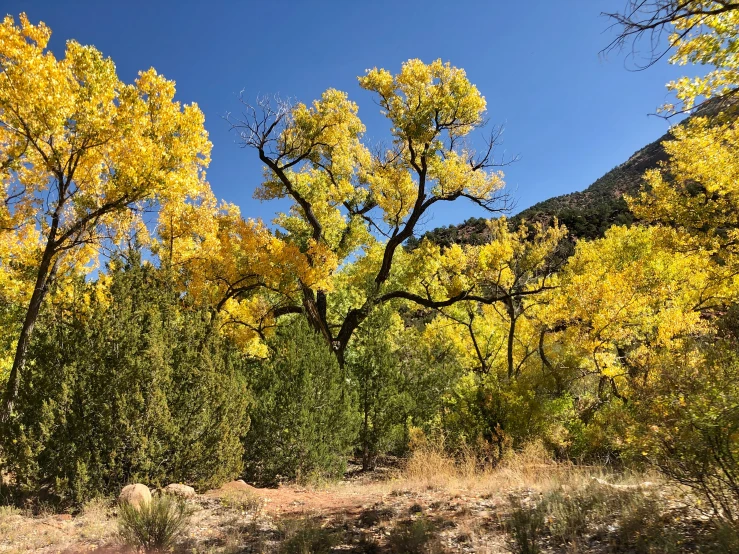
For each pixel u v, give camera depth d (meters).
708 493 3.76
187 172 11.28
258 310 15.95
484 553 3.78
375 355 12.27
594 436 10.12
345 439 9.56
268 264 14.30
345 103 17.66
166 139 11.05
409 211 17.78
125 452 6.51
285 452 8.66
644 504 4.20
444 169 16.78
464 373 14.72
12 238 12.58
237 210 16.89
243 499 6.21
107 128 9.91
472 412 12.15
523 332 17.08
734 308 6.99
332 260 15.06
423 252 17.36
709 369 4.36
